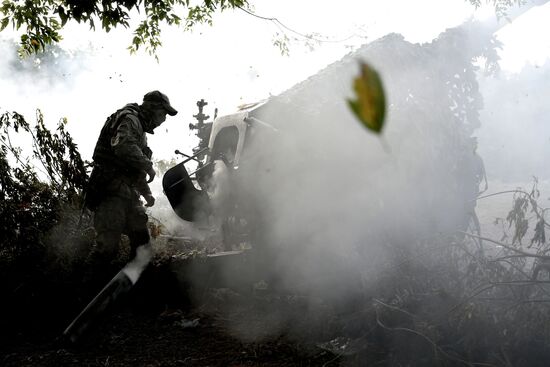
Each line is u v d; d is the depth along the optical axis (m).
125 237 5.07
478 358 2.93
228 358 3.44
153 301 4.49
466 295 3.29
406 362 3.04
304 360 3.33
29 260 4.53
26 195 4.64
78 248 4.62
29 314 4.16
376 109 0.23
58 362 3.42
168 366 3.35
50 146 4.84
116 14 5.35
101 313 3.78
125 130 4.11
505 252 3.74
